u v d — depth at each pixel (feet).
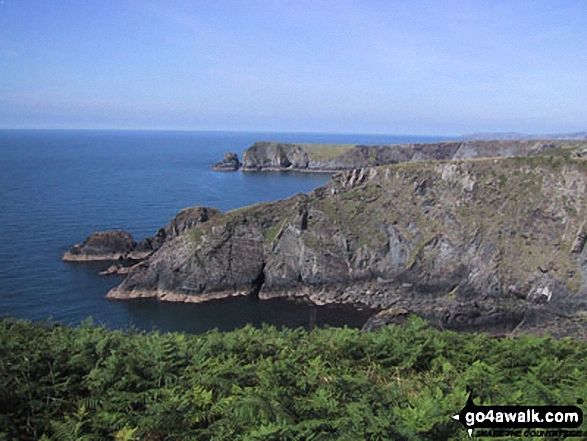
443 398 34.76
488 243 230.07
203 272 239.91
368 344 48.88
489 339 54.19
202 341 50.70
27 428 33.40
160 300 228.43
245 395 34.99
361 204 264.72
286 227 252.83
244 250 251.80
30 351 42.93
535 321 201.16
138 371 39.63
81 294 211.82
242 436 30.04
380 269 247.09
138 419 32.81
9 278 218.79
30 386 36.83
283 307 228.43
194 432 31.71
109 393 36.42
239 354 46.73
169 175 637.30
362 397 35.35
